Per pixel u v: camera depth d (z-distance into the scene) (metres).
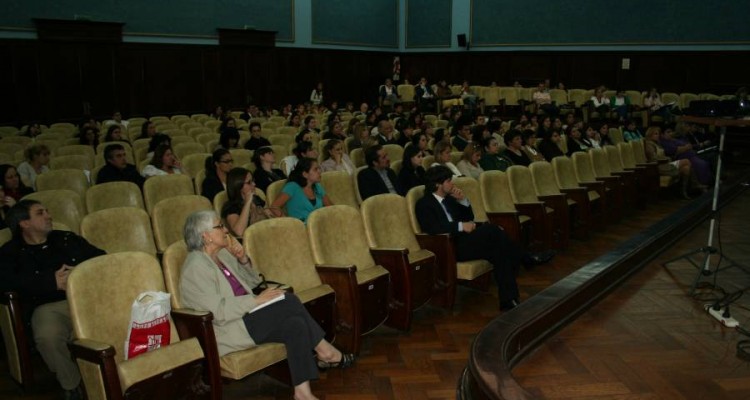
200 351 2.65
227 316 2.83
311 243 3.51
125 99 12.41
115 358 2.60
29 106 11.00
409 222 4.25
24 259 3.08
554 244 5.71
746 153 10.25
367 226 3.94
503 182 5.42
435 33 17.83
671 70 14.58
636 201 7.53
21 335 2.91
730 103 4.45
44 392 3.12
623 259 4.68
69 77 11.50
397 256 3.74
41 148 5.68
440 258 4.17
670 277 4.77
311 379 2.92
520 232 5.02
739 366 3.26
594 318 3.94
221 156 4.84
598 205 6.55
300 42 15.66
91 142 7.67
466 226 4.27
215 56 13.91
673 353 3.41
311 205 4.45
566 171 6.52
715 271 4.57
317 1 15.92
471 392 2.87
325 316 3.30
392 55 18.52
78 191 5.15
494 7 16.70
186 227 2.93
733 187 7.82
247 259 3.18
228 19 14.02
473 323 4.04
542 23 16.05
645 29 14.73
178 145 7.08
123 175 5.38
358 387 3.16
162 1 12.77
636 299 4.29
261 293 2.95
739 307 4.13
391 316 3.85
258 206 4.05
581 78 15.71
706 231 6.20
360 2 17.11
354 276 3.36
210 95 13.92
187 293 2.83
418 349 3.63
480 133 7.20
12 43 10.66
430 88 15.47
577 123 9.07
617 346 3.51
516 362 3.27
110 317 2.64
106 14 11.88
